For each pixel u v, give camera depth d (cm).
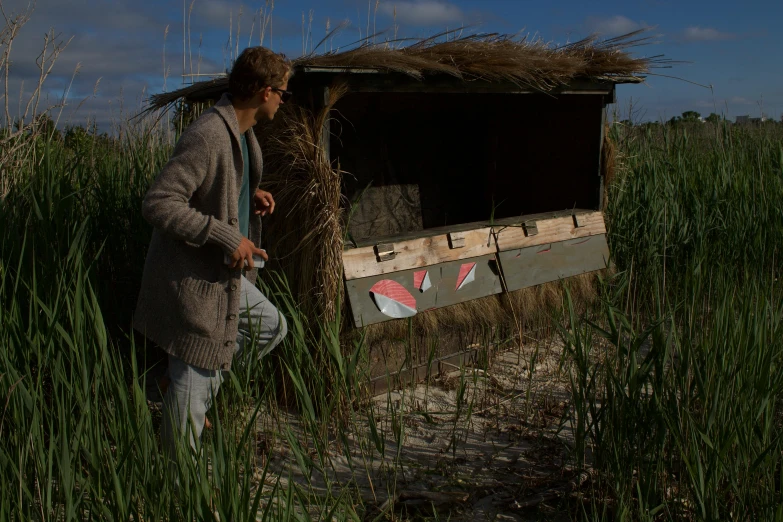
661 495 256
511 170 533
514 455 314
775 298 358
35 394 230
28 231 321
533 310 423
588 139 464
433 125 534
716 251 495
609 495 269
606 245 463
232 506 200
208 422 292
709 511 232
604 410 278
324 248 319
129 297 381
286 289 328
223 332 253
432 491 281
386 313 344
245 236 278
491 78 370
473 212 563
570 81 420
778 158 587
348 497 254
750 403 255
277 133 332
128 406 237
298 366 298
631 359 269
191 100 394
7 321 262
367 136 501
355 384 320
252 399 337
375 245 346
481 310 397
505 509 271
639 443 260
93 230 373
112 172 435
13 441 232
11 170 375
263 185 341
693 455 242
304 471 247
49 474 205
